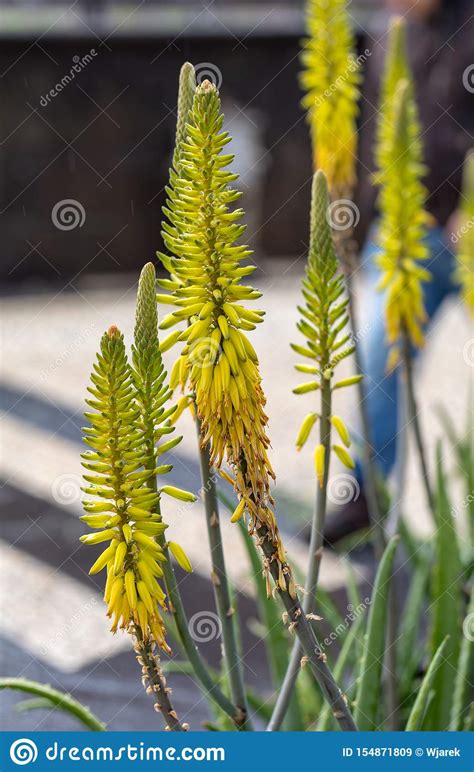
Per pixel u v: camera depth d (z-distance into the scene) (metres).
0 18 9.87
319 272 1.95
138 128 10.26
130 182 10.35
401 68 3.33
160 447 1.71
